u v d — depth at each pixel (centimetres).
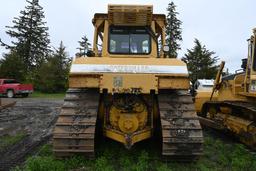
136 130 729
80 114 699
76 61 715
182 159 698
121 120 730
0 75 4519
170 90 743
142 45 828
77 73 693
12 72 4534
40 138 1024
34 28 6012
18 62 4625
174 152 681
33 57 5947
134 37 830
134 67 701
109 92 691
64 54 4888
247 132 905
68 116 698
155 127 778
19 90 3500
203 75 5094
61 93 4678
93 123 689
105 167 647
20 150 856
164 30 857
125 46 826
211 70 5119
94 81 695
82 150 683
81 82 696
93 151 684
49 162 655
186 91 745
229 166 702
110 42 827
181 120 695
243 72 978
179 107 714
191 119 697
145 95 746
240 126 945
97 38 864
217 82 1163
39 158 700
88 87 699
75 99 725
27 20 6006
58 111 1848
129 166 669
